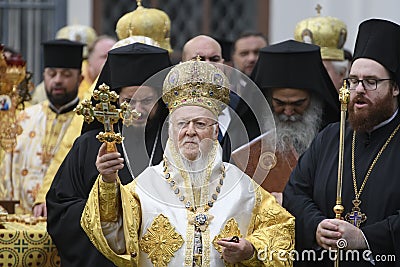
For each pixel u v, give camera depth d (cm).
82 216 1116
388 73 1245
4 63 1459
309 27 1669
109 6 2516
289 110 1408
